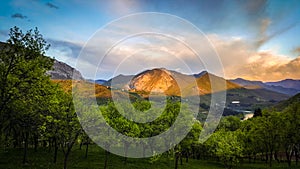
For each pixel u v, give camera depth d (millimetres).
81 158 52875
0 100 29078
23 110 31016
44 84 32125
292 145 70938
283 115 70125
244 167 66812
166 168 50938
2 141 35750
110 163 49875
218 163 72375
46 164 42031
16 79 29203
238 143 65000
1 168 35219
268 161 84750
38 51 32531
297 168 65000
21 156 47188
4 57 30812
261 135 70438
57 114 33781
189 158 81375
